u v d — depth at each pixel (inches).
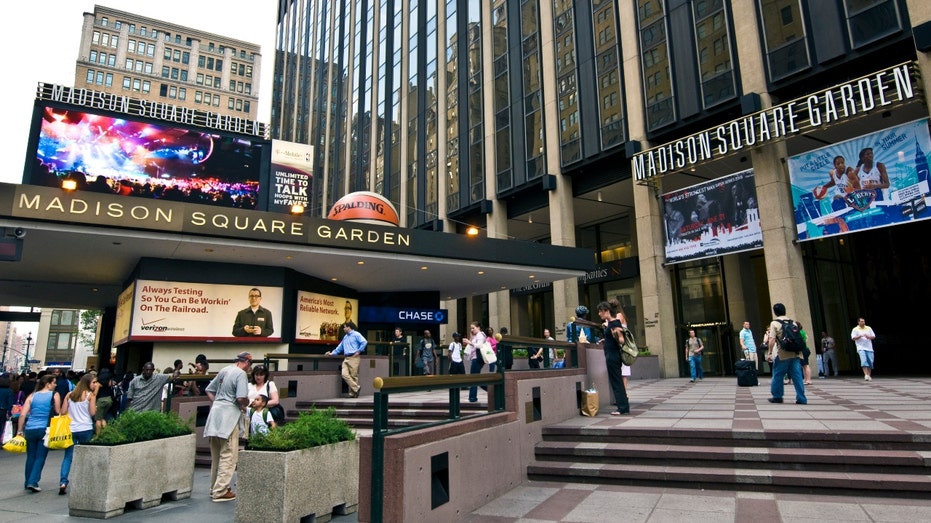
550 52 1128.2
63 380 551.8
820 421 285.9
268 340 737.6
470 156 1300.4
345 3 2062.0
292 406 492.4
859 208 697.0
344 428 260.8
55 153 868.6
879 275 1015.0
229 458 286.2
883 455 226.7
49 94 882.8
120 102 938.7
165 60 3408.0
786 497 219.1
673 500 221.8
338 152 1959.9
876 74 655.1
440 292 1103.6
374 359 568.7
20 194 526.6
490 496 231.1
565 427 301.0
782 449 249.3
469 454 217.2
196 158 966.4
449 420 219.1
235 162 997.8
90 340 2997.0
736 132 784.9
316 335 846.5
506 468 249.9
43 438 319.0
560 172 1084.5
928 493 207.6
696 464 253.0
